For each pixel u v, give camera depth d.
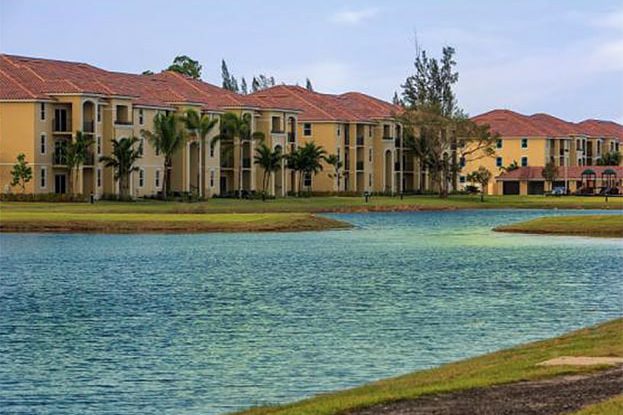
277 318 47.50
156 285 60.53
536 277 64.00
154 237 97.56
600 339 34.62
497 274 65.75
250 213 125.88
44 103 140.12
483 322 45.84
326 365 36.66
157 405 31.41
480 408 23.70
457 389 25.80
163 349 40.00
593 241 93.88
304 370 35.81
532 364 29.08
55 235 98.94
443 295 55.38
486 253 81.50
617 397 23.62
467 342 40.88
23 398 32.41
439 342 40.91
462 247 87.50
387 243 92.06
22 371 36.19
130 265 71.88
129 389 33.44
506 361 31.50
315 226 109.75
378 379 34.25
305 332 43.50
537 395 24.72
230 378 34.75
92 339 42.25
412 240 95.44
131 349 40.03
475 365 31.86
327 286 59.75
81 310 50.38
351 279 63.28
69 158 138.62
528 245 89.50
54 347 40.56
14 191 138.62
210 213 123.50
